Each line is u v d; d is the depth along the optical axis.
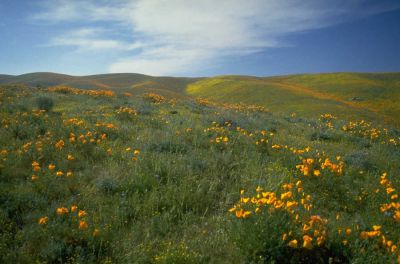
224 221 5.33
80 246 4.46
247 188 6.67
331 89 76.44
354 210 6.11
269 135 11.41
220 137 9.63
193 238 4.95
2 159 7.28
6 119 11.02
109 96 23.91
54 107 16.73
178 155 8.23
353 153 9.82
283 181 6.90
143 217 5.44
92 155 8.19
